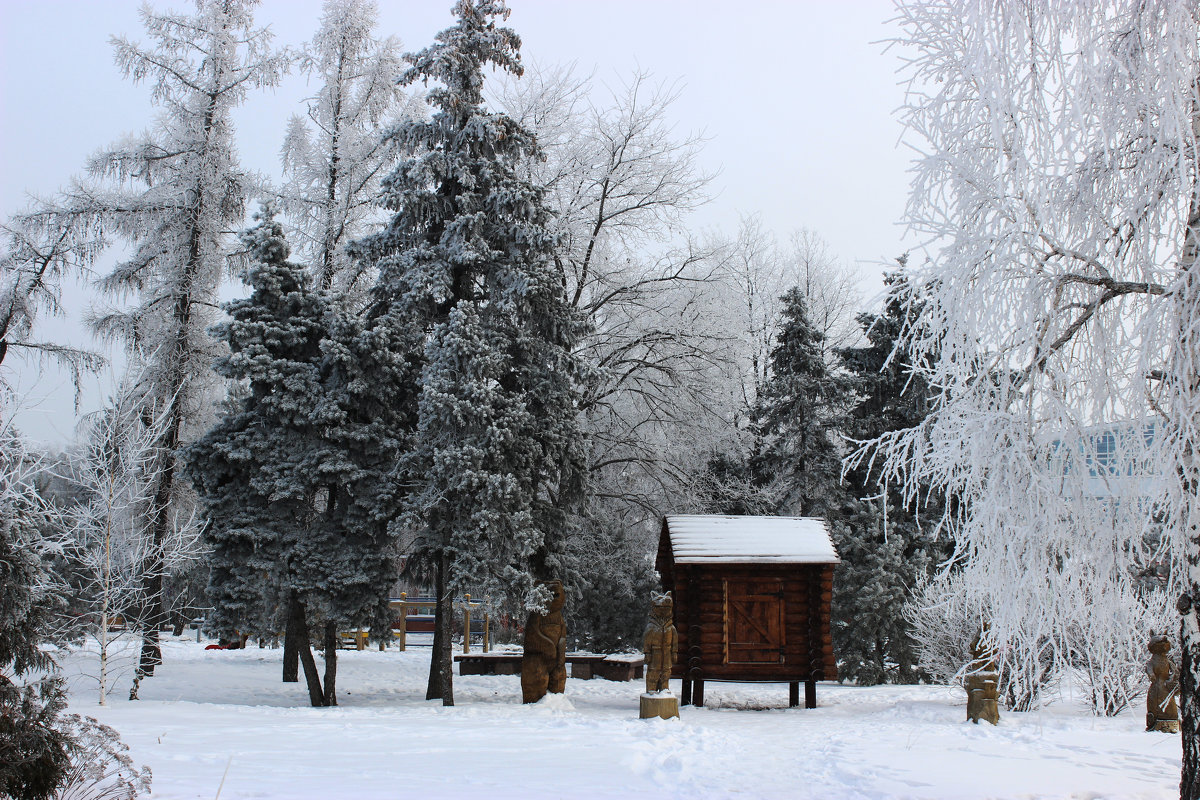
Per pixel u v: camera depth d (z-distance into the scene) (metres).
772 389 27.03
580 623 24.94
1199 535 5.32
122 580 15.63
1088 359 5.98
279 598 16.31
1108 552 6.02
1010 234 5.83
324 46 24.14
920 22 6.45
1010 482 5.87
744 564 16.69
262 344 16.66
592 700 17.77
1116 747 9.70
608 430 24.45
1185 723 5.41
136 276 22.23
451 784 7.25
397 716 13.28
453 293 18.34
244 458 16.00
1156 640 11.44
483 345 16.06
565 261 24.25
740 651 16.59
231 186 22.89
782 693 19.55
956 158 6.17
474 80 18.31
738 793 7.23
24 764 5.54
